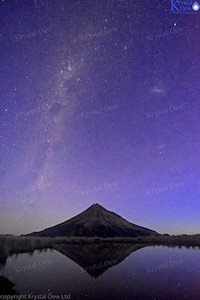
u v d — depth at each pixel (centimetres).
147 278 1186
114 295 864
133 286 1013
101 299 808
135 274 1291
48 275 1217
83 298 816
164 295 879
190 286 1022
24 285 989
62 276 1200
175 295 881
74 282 1067
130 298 828
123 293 896
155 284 1055
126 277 1204
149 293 904
